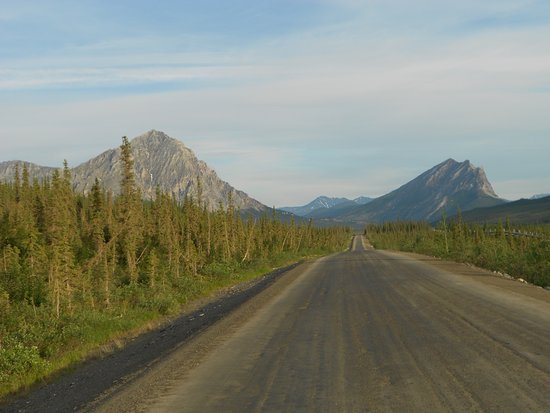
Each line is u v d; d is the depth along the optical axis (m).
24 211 61.75
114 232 48.97
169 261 41.12
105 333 17.12
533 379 7.29
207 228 62.00
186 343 12.44
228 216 68.62
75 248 45.31
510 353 8.97
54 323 17.12
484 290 19.16
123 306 22.56
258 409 6.75
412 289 21.00
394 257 56.41
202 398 7.49
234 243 63.19
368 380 7.85
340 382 7.85
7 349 12.98
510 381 7.26
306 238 124.94
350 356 9.64
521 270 26.58
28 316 21.00
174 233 51.62
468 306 15.16
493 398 6.53
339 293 21.38
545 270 23.59
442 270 31.56
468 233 64.69
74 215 66.31
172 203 70.00
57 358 13.59
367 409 6.45
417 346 10.12
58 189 62.19
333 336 11.84
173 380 8.73
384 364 8.84
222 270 40.94
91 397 8.53
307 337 11.94
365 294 20.31
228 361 9.93
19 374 11.59
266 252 70.38
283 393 7.44
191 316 20.91
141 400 7.66
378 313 14.98
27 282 28.19
